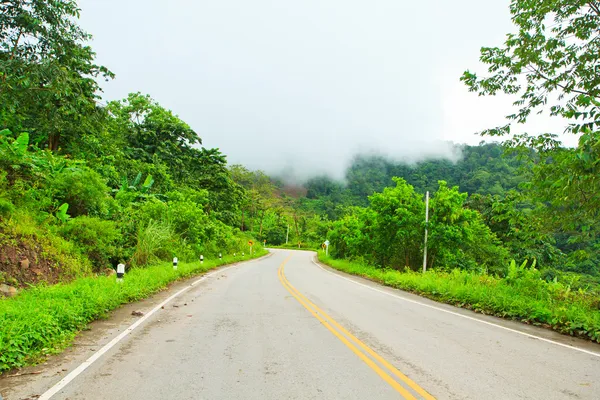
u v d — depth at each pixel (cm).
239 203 4581
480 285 1230
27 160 1325
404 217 2005
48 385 420
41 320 581
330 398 400
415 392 421
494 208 1088
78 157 1984
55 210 1373
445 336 698
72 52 1251
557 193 803
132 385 426
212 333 677
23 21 1063
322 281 1750
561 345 662
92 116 1781
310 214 9975
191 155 3862
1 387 412
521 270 1273
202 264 2181
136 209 2108
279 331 701
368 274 2130
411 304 1105
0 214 1080
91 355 534
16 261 968
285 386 432
